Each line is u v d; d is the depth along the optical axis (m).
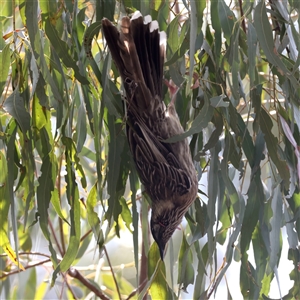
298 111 7.00
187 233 8.19
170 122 7.12
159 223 7.46
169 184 7.24
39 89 6.15
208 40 7.00
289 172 6.57
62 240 9.33
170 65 6.41
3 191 6.90
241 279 7.31
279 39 7.19
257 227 7.40
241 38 6.89
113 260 11.92
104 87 6.11
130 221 7.14
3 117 7.56
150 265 7.50
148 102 6.92
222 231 7.84
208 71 6.84
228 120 6.68
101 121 6.09
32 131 6.63
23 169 6.50
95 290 9.37
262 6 6.34
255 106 6.85
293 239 7.37
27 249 9.76
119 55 6.58
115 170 6.49
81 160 9.70
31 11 5.93
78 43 6.54
